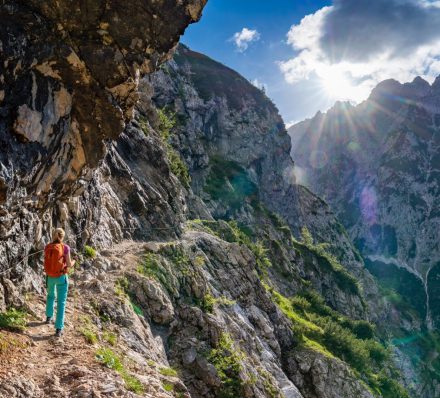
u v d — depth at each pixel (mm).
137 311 16359
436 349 166375
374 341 75938
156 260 21141
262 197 134000
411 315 179250
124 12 11125
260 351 25531
